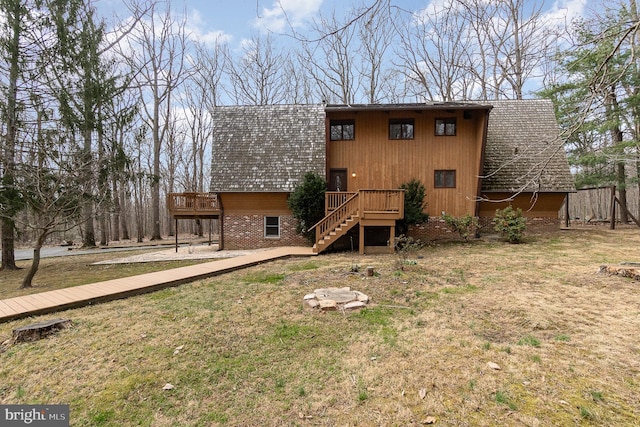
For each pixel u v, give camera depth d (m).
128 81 15.76
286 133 16.45
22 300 6.28
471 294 6.30
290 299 6.34
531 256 10.15
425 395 3.13
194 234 36.59
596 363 3.59
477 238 14.28
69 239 30.92
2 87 11.62
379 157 15.18
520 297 5.98
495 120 16.30
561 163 14.81
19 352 4.33
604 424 2.64
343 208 12.92
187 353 4.21
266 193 15.19
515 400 2.98
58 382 3.61
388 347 4.18
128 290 7.00
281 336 4.66
